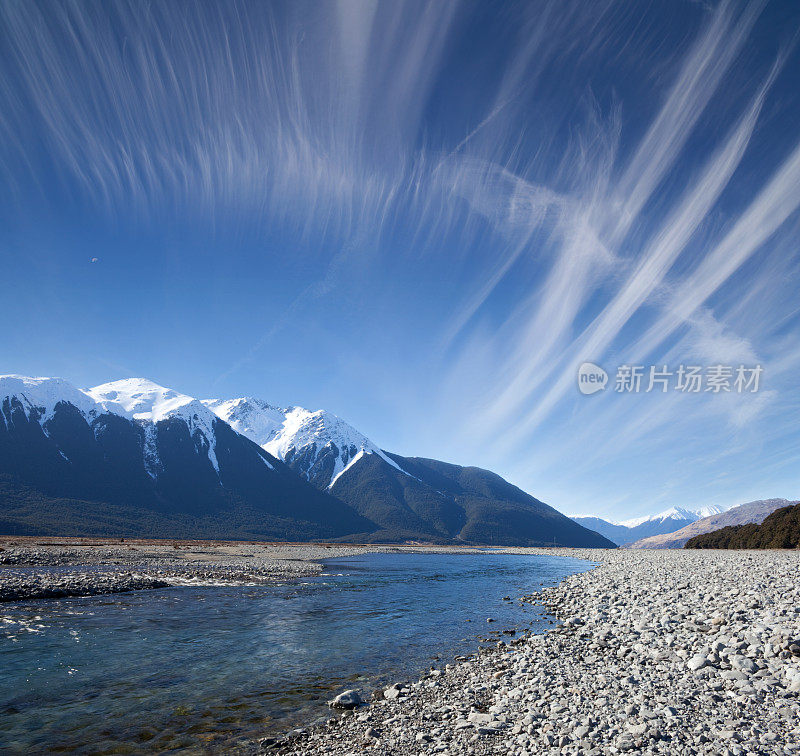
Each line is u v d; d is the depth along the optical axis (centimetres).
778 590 2248
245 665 1505
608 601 2511
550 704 1094
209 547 9856
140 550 7350
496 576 4825
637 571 4025
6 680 1314
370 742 966
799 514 8862
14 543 8075
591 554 10619
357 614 2417
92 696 1221
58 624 1980
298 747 955
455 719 1073
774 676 1152
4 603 2397
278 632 1958
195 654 1609
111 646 1670
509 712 1078
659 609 2062
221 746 962
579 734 919
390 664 1541
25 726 1043
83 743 971
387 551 13112
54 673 1379
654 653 1426
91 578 3195
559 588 3344
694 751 827
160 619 2152
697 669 1270
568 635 1838
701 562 4709
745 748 821
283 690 1289
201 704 1184
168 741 984
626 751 844
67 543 9144
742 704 1012
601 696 1109
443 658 1612
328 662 1555
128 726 1052
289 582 3825
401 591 3434
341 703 1176
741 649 1357
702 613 1864
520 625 2147
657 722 936
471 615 2409
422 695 1238
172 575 3841
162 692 1262
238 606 2566
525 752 874
